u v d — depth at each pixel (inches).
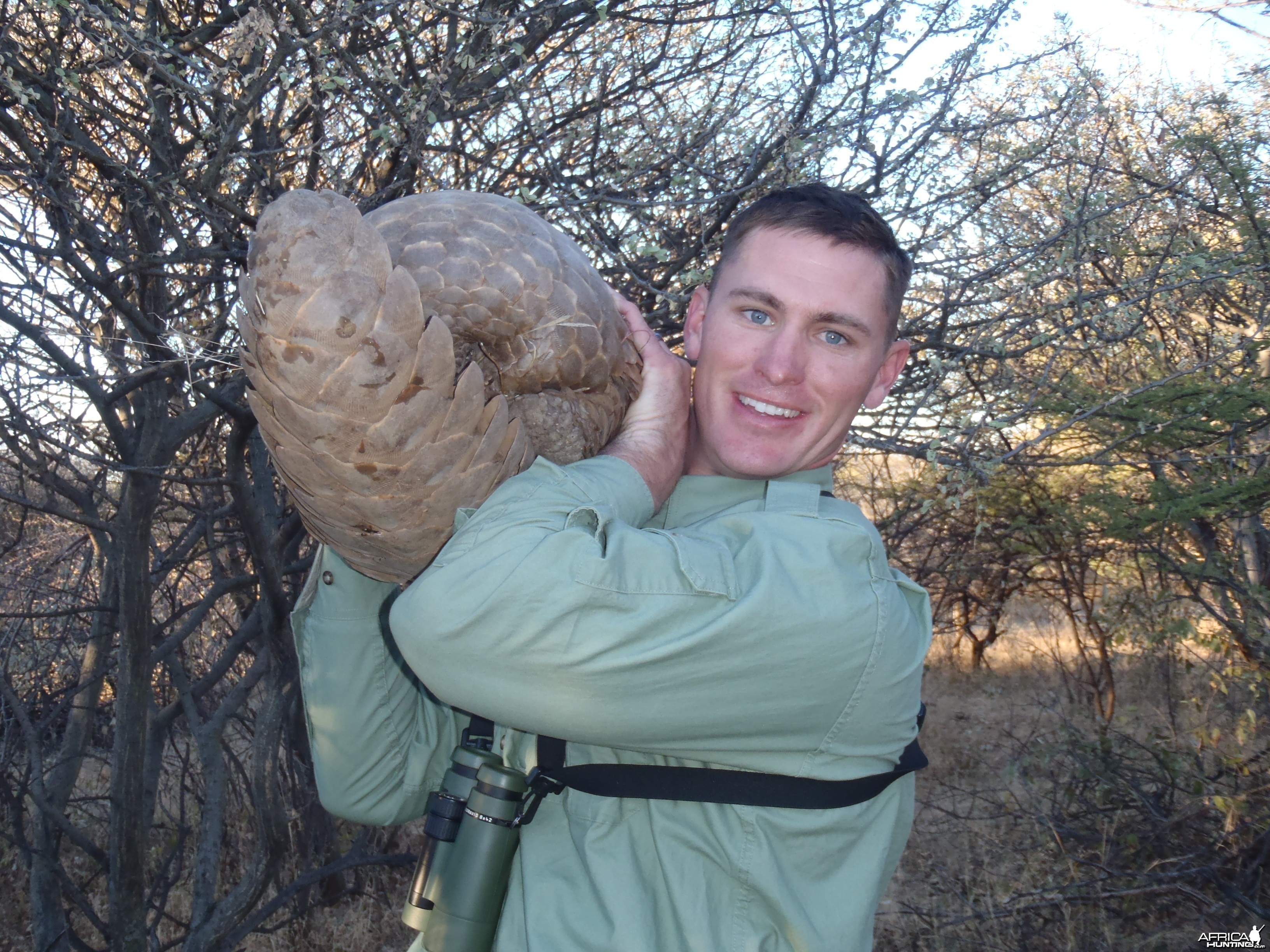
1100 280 160.1
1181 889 155.7
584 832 44.9
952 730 259.3
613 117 144.3
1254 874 164.1
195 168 99.6
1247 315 170.9
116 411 143.9
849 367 50.7
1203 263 108.4
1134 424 160.2
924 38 109.5
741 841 42.2
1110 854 168.7
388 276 35.0
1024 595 284.8
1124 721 230.5
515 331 42.0
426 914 46.1
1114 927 160.7
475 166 128.5
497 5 112.0
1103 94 146.8
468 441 39.2
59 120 97.7
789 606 40.0
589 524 41.1
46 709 171.5
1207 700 216.2
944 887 169.2
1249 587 181.5
